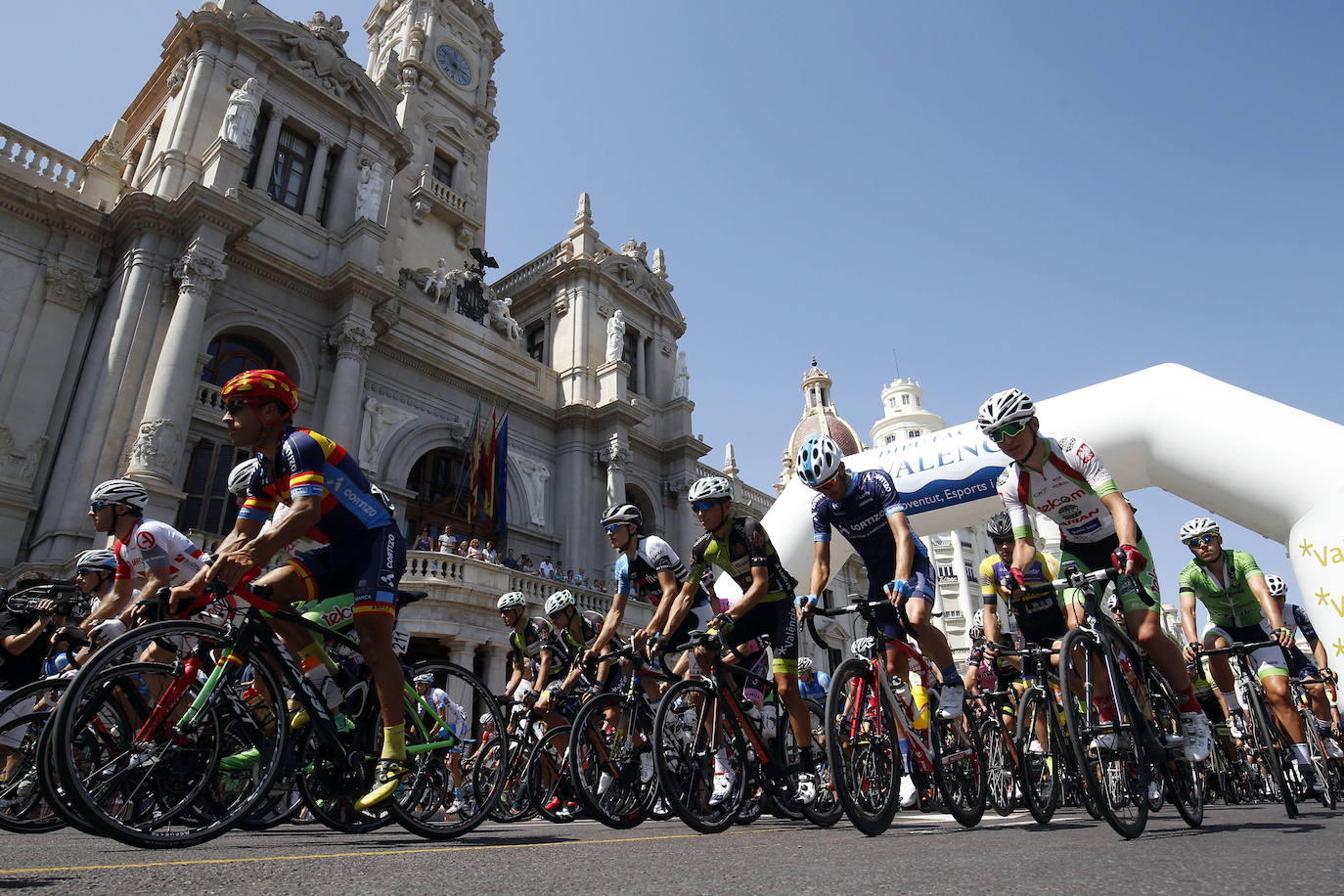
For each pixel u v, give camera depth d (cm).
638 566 617
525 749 619
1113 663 396
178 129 1922
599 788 479
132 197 1702
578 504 2505
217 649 344
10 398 1591
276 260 1922
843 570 3397
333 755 386
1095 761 369
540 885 217
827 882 220
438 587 1770
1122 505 409
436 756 422
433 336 2359
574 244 2998
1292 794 524
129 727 318
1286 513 1023
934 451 1209
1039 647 532
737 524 507
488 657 1836
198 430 1723
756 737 488
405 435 2144
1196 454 1086
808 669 814
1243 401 1073
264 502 396
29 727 405
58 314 1698
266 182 2048
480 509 2275
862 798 402
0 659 559
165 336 1684
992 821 496
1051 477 448
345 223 2203
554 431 2645
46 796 284
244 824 449
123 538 520
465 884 218
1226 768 634
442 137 2978
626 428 2680
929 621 458
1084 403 1188
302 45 2222
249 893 201
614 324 2812
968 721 492
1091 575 407
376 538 388
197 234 1722
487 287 2650
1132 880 218
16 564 1491
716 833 432
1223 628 650
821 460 481
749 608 488
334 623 416
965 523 1215
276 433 383
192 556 507
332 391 1938
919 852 294
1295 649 709
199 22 2022
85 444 1527
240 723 342
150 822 311
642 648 526
